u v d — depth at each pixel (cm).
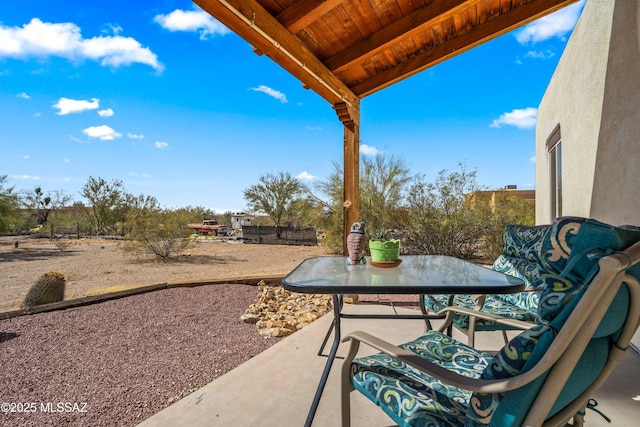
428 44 339
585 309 62
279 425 161
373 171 855
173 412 173
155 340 291
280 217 1664
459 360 129
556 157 498
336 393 190
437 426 91
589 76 330
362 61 331
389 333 281
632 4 247
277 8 258
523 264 238
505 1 285
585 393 82
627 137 251
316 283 150
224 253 1216
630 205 245
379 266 199
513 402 71
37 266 877
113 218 2036
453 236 712
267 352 248
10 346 275
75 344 281
